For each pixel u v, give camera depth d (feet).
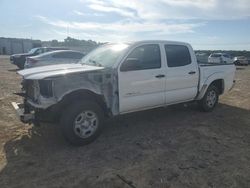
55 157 13.84
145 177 12.01
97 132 15.74
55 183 11.43
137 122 19.84
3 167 12.70
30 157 13.80
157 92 18.51
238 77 55.26
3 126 18.38
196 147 15.48
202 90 21.85
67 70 15.31
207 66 22.33
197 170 12.73
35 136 16.63
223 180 11.89
